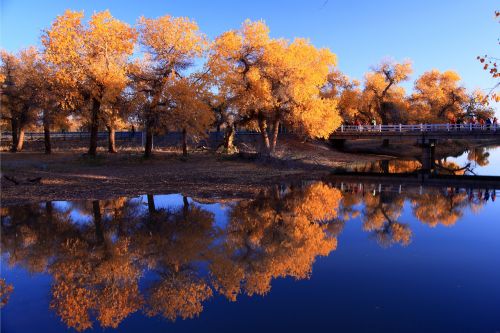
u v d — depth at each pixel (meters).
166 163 29.70
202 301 7.38
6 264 9.58
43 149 39.44
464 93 52.78
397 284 7.96
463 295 7.35
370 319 6.41
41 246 10.99
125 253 10.38
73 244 11.17
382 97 50.34
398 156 47.66
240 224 13.63
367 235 12.16
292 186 23.14
